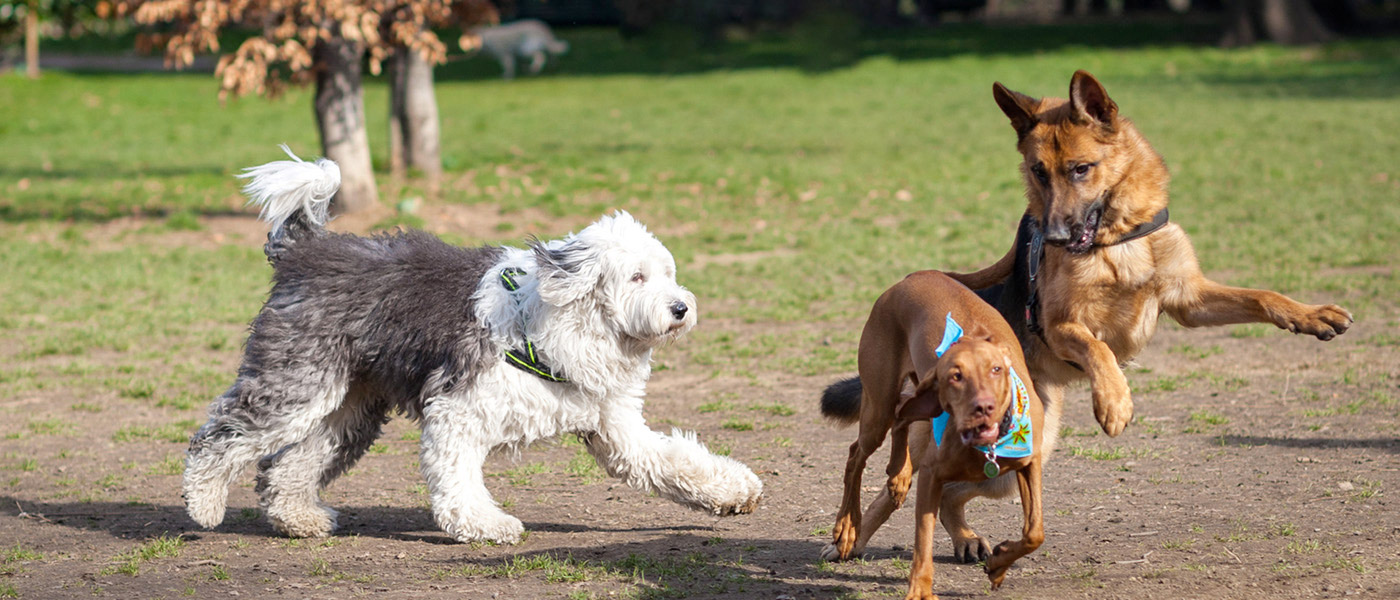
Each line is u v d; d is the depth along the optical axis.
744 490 5.67
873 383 4.80
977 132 22.08
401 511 6.11
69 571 5.13
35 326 10.80
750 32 43.91
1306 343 8.88
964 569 4.95
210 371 9.24
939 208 15.22
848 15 37.50
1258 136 19.56
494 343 5.27
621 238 5.23
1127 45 36.59
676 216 15.24
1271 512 5.39
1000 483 4.95
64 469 6.98
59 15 22.28
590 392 5.38
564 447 7.22
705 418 7.79
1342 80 26.78
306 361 5.43
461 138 23.42
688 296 5.33
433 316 5.36
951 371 3.96
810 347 9.54
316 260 5.58
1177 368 8.41
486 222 14.95
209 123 26.59
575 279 5.14
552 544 5.40
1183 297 5.02
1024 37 40.34
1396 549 4.76
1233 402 7.49
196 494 5.55
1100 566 4.80
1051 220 4.96
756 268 12.38
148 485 6.65
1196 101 24.38
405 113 17.72
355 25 13.65
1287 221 13.25
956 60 34.47
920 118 24.44
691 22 42.44
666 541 5.40
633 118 26.08
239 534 5.74
